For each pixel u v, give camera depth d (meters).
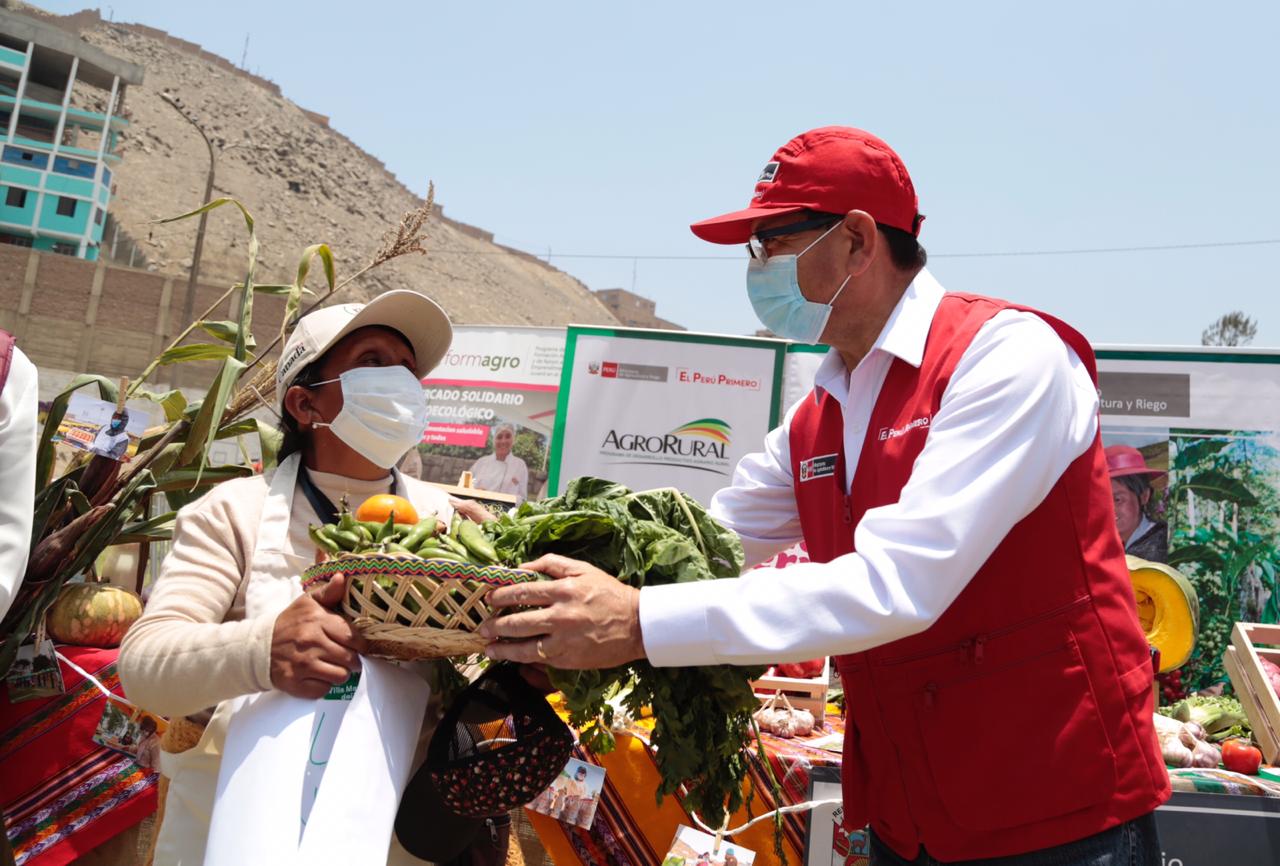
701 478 5.19
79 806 3.07
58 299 45.12
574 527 1.85
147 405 14.17
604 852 2.98
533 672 1.92
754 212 2.16
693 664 1.78
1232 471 4.64
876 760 2.14
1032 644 1.91
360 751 1.73
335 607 1.81
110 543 3.21
